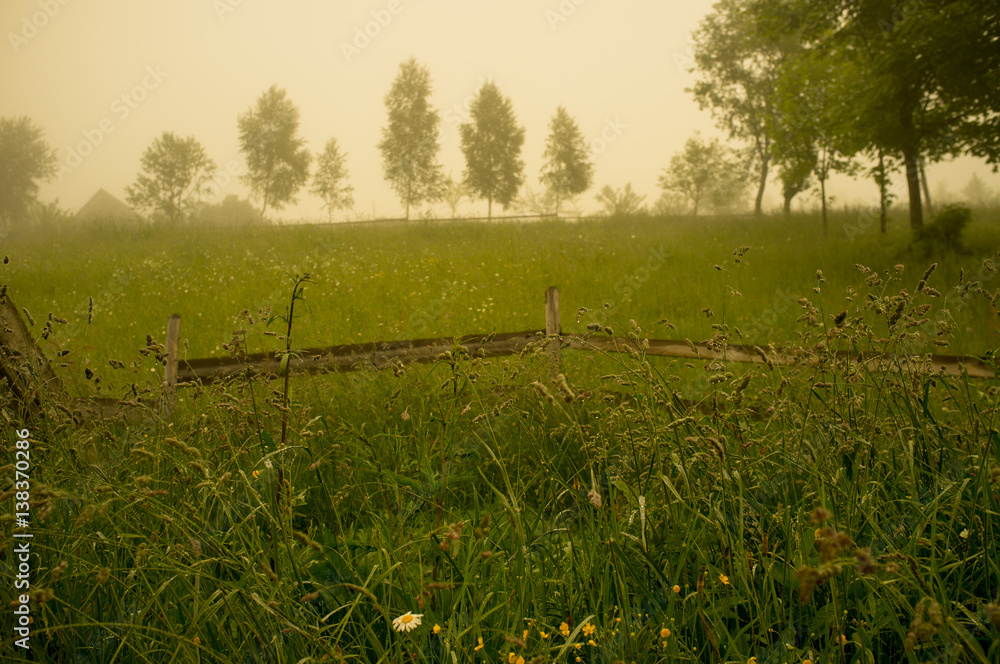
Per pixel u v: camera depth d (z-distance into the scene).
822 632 1.92
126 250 18.30
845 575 1.80
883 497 2.39
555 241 17.67
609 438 2.81
